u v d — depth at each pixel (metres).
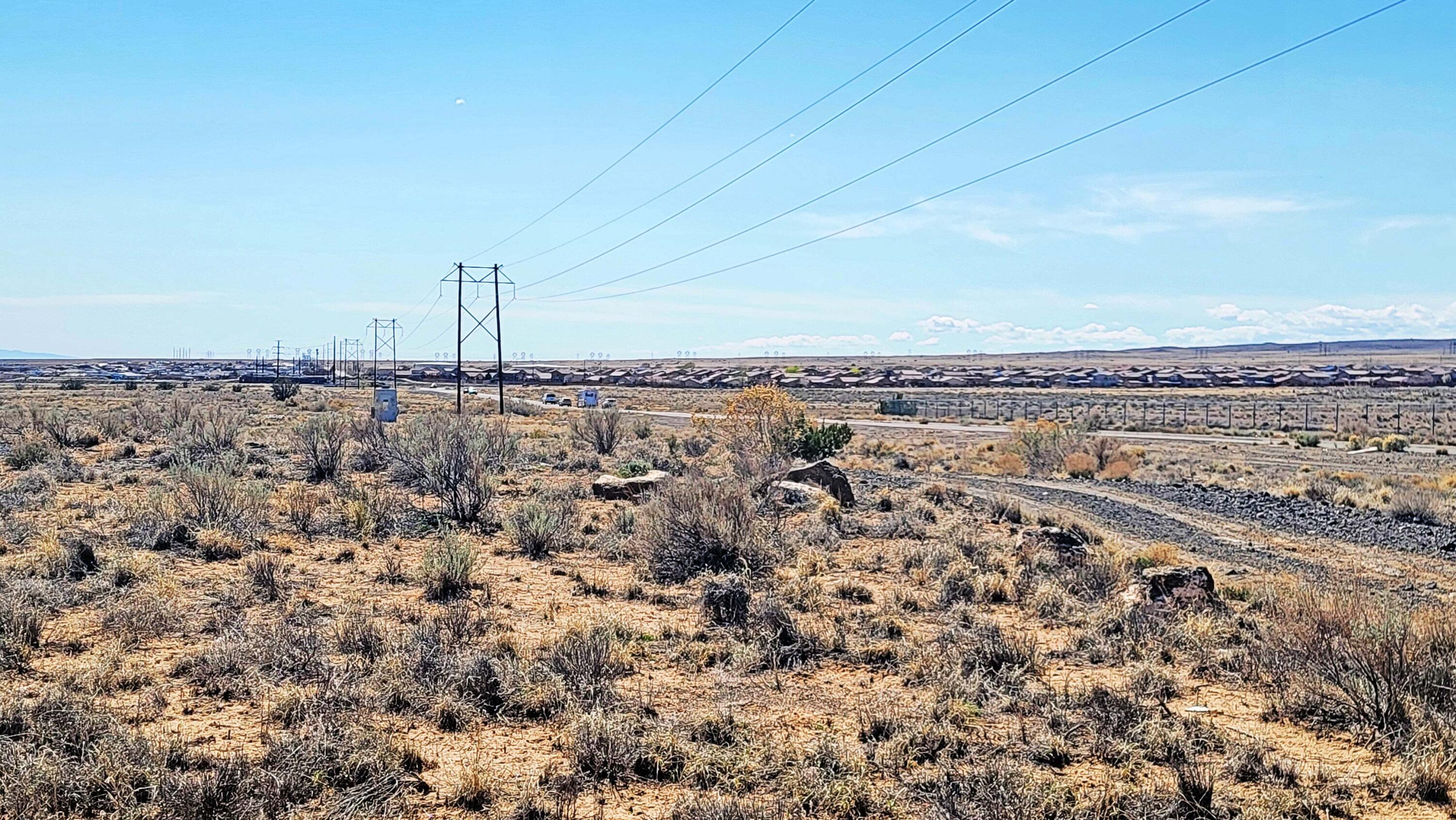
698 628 14.38
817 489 29.80
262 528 21.97
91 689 10.72
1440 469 51.00
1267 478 45.47
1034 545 20.92
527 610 15.59
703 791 8.67
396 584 17.20
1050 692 11.55
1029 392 165.88
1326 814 8.45
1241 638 14.35
